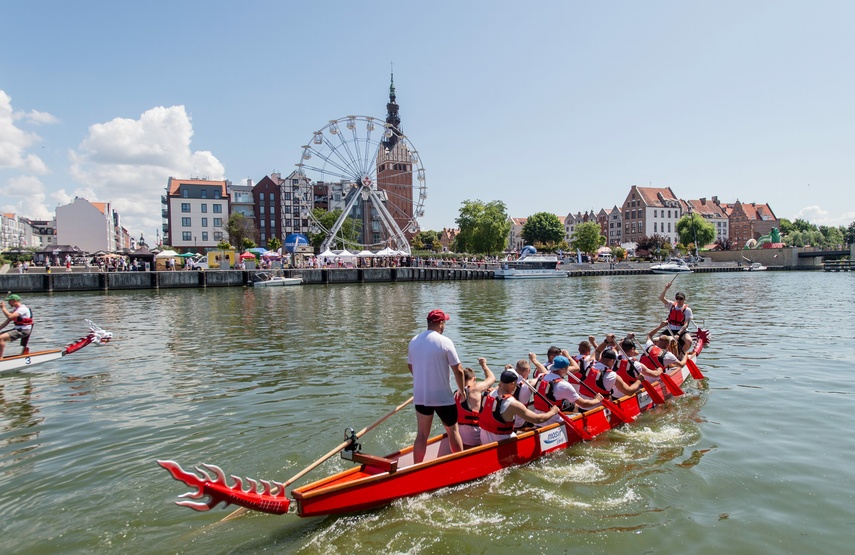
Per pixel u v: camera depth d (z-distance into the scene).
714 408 10.98
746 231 150.50
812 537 6.21
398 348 18.12
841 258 109.94
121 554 6.04
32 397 12.23
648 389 10.59
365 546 6.16
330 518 6.71
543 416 8.35
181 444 9.15
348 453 7.29
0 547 6.15
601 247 116.75
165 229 112.12
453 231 180.12
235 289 53.09
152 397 12.14
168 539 6.34
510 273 72.56
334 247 94.44
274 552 6.09
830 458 8.39
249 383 13.34
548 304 34.75
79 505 7.11
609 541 6.18
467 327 23.36
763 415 10.52
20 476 7.97
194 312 31.00
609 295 42.69
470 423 8.24
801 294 41.81
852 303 33.72
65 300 40.66
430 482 7.19
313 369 14.88
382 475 6.82
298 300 39.44
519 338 20.20
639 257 111.94
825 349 17.30
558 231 126.50
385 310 31.47
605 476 7.85
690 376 13.46
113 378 14.02
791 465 8.14
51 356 15.23
